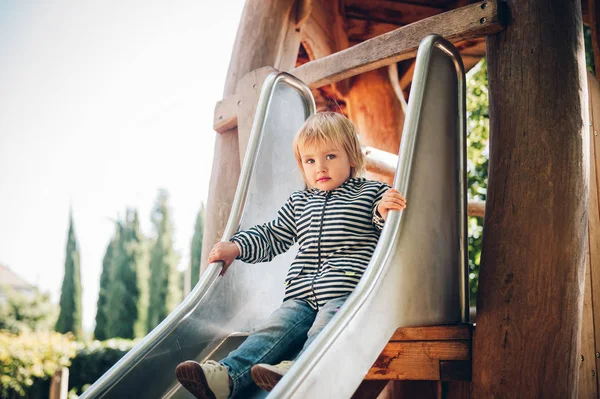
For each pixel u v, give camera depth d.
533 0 2.68
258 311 2.63
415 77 2.44
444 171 2.49
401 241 2.17
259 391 2.12
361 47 3.25
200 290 2.34
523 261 2.46
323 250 2.34
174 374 2.23
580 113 2.60
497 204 2.59
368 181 2.46
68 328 23.84
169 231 23.83
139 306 22.72
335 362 1.81
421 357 2.43
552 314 2.39
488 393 2.38
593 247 2.95
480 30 2.75
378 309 2.02
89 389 2.00
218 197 3.74
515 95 2.63
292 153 2.98
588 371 2.78
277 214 2.79
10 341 9.84
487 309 2.47
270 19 4.04
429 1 4.93
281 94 2.98
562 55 2.62
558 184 2.50
